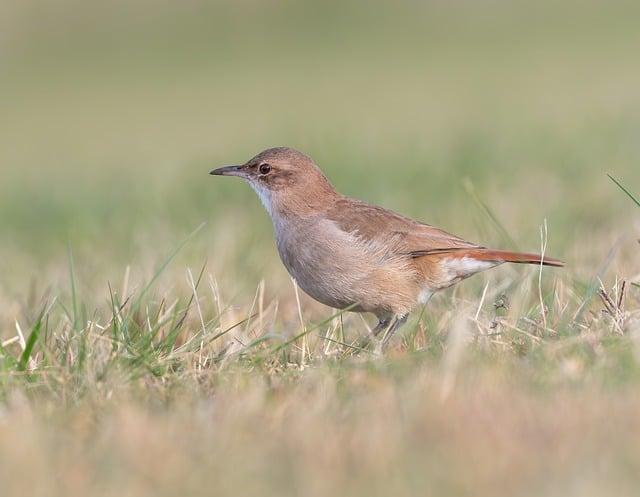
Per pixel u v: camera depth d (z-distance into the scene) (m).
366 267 16.28
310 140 34.56
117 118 57.31
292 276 17.02
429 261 16.44
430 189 26.91
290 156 17.09
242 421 10.63
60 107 61.38
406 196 26.23
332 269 16.41
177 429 10.51
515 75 54.81
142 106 59.62
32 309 17.61
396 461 9.27
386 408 10.62
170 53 70.75
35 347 14.89
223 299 17.55
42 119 58.88
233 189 29.08
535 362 11.98
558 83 50.44
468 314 14.43
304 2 76.00
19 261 23.81
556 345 12.45
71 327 15.10
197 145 46.97
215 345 15.04
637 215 20.80
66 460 9.88
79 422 11.23
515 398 10.56
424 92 53.78
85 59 69.75
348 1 76.44
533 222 21.02
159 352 14.04
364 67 63.84
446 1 75.56
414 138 34.81
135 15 75.00
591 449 9.20
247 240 22.12
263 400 11.42
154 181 33.06
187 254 20.88
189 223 25.38
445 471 9.02
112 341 13.69
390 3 75.44
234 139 45.91
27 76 67.75
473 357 12.31
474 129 35.81
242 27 73.88
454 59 62.84
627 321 13.38
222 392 12.06
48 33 72.62
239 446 9.98
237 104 57.41
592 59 56.50
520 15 71.25
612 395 10.45
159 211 27.34
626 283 14.93
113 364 12.95
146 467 9.50
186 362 13.70
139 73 67.44
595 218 21.45
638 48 58.09
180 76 66.44
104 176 37.81
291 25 73.81
